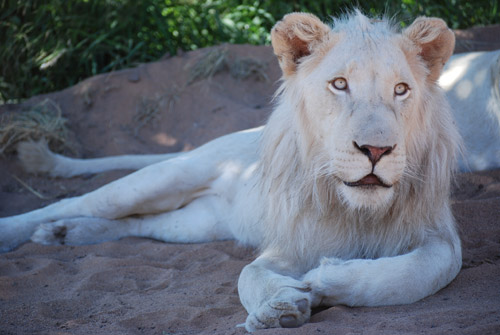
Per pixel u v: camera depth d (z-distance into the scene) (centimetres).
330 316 402
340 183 437
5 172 835
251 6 1208
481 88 715
